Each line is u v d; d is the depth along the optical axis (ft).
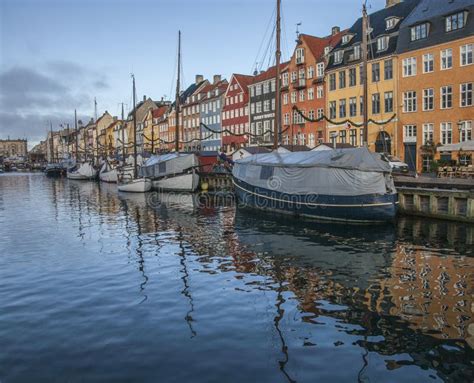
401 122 145.69
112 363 26.48
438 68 134.10
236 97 253.65
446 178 87.71
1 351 28.37
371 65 156.46
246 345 28.81
